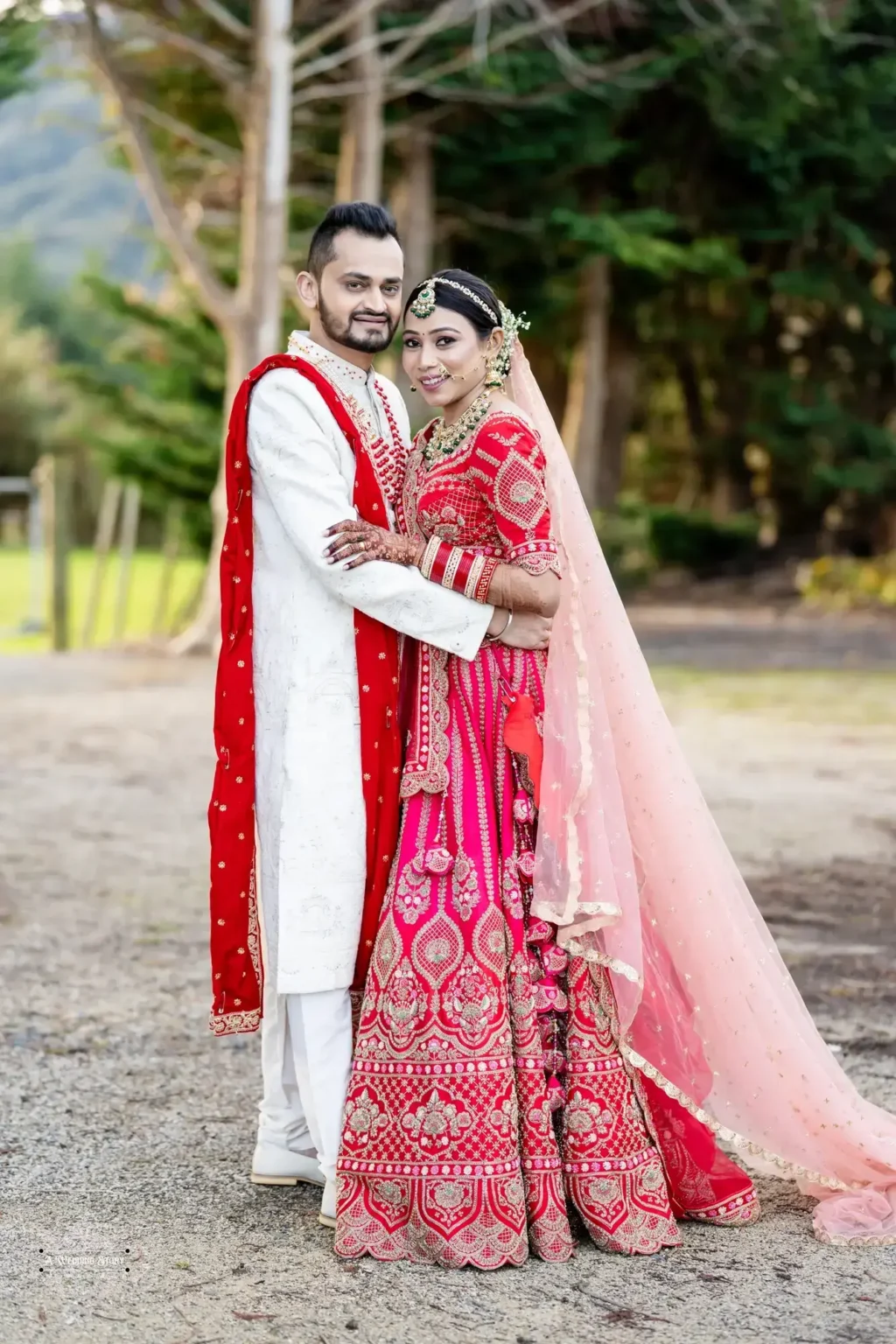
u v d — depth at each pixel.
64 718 10.78
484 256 19.50
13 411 41.91
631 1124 2.94
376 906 3.05
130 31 13.52
